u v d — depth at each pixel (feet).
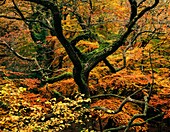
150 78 35.22
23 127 22.66
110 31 43.45
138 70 37.01
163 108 36.60
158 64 39.52
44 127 23.44
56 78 35.76
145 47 38.24
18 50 53.31
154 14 39.88
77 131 37.52
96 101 35.81
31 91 42.29
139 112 34.32
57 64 46.32
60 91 37.17
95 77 36.37
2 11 44.14
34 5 45.57
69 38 42.34
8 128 22.58
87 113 31.73
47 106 31.14
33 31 48.91
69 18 47.24
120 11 42.45
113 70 35.50
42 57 49.49
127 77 33.37
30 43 53.62
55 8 27.96
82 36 34.35
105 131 31.14
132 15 29.99
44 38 49.39
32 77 46.85
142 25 39.68
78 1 40.27
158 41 41.24
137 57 36.01
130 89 36.60
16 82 39.63
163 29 38.09
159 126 44.83
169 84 35.37
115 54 42.45
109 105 32.86
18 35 51.65
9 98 23.59
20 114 24.64
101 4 41.93
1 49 51.55
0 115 23.48
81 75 32.50
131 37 41.65
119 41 31.65
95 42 40.83
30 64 50.65
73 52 30.99
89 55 34.68
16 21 49.73
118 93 37.22
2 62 53.47
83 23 37.58
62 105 24.14
